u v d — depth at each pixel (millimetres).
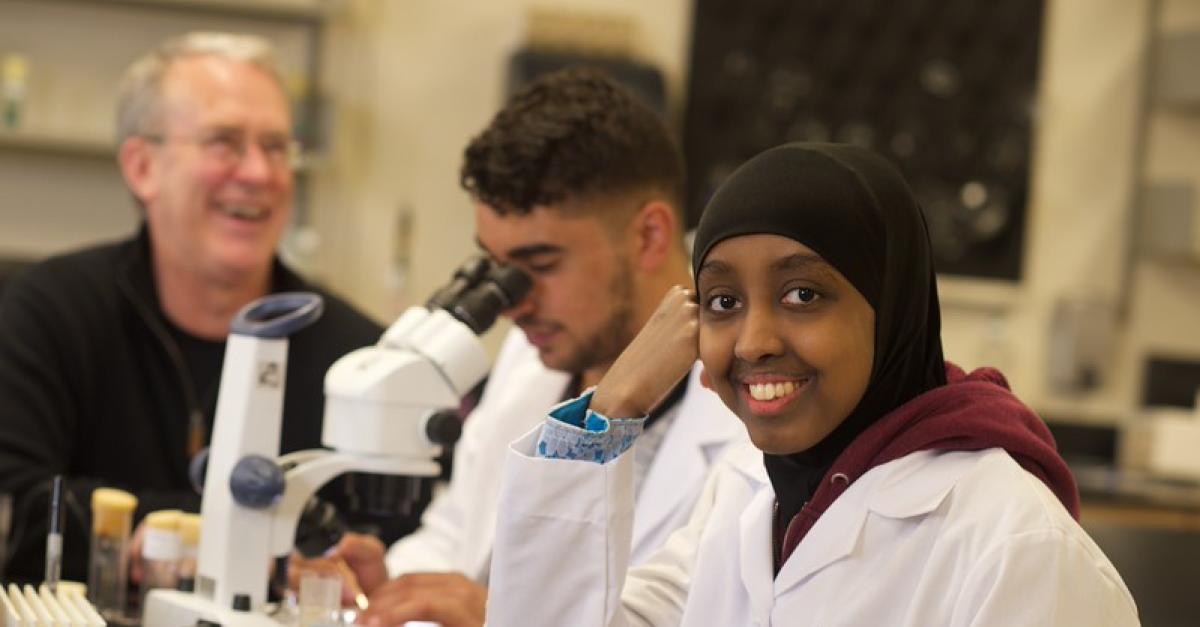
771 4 4965
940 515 1289
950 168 5055
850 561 1319
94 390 2572
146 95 2662
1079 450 5125
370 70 4789
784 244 1240
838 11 4996
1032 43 5098
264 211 2654
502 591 1392
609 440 1384
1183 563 2516
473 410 2752
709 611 1458
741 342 1260
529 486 1378
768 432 1282
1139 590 2318
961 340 5230
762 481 1491
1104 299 5285
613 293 1922
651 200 1947
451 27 4844
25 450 2420
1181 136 5297
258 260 2643
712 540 1488
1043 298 5266
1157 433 4812
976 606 1216
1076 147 5270
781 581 1354
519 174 1848
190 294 2633
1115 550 2592
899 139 5020
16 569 2246
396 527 2572
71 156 4496
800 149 1287
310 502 1813
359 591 1949
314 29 4672
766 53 4973
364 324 2729
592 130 1876
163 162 2617
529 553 1382
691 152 4926
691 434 1922
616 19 4730
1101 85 5270
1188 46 5145
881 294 1273
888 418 1334
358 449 1718
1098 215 5285
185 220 2598
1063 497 1321
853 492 1334
